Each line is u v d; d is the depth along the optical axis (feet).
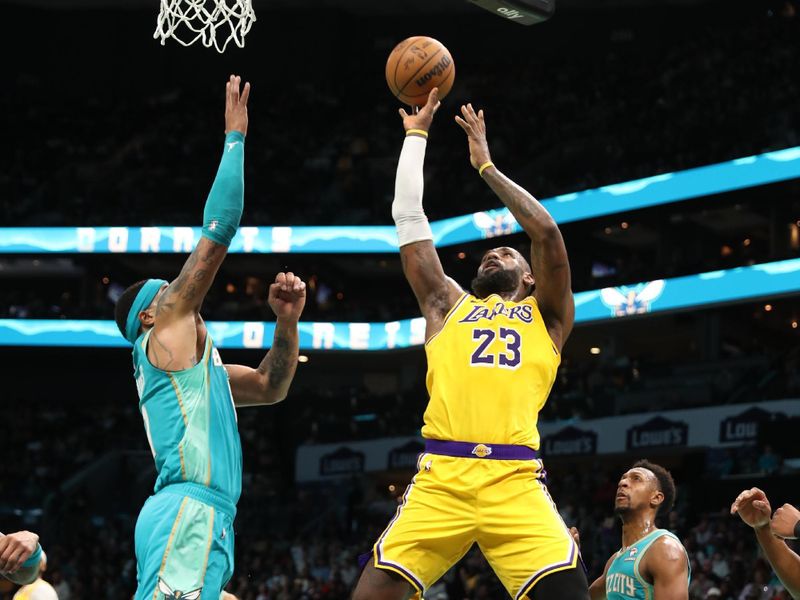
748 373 79.82
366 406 93.66
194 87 118.32
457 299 15.14
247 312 93.04
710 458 72.38
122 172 108.88
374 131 112.57
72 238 96.68
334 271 105.91
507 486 13.96
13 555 12.77
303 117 114.93
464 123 15.64
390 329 91.91
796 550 45.78
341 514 83.10
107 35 118.52
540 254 14.93
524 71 114.32
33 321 95.40
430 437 14.44
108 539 81.87
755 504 16.83
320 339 92.94
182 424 13.69
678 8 113.29
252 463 91.71
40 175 110.11
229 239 14.16
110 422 98.94
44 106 116.06
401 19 119.14
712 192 79.82
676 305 79.61
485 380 14.24
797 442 67.51
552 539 13.78
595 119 103.65
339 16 118.11
